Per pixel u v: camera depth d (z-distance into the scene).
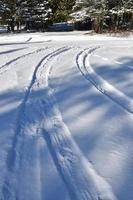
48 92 9.45
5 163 5.04
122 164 5.14
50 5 51.47
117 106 8.12
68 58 16.56
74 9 44.47
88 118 7.20
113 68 13.54
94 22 43.16
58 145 5.73
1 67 13.63
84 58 16.62
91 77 11.69
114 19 43.81
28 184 4.51
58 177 4.69
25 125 6.67
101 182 4.60
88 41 28.86
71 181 4.60
